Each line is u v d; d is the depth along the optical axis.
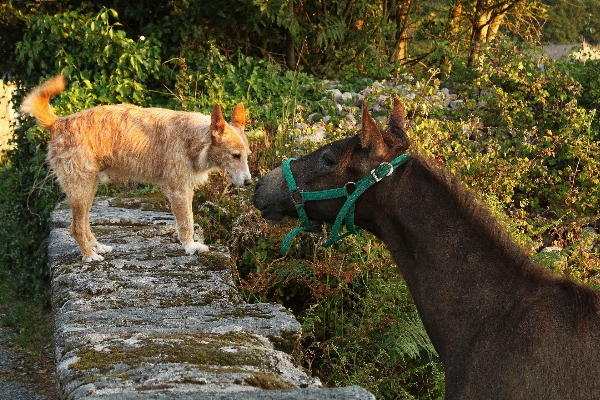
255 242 5.98
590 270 5.96
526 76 8.62
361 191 3.07
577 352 2.57
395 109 3.25
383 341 5.00
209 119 5.23
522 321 2.71
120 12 9.93
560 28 14.22
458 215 2.98
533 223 6.86
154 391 2.66
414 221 3.01
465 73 9.48
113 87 8.41
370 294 5.18
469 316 2.84
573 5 14.01
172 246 5.36
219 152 5.01
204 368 2.89
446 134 7.27
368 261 5.33
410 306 5.24
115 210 6.57
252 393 2.51
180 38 9.77
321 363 5.09
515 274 2.85
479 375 2.70
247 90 8.94
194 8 9.55
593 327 2.61
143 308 4.06
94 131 4.97
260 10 9.36
